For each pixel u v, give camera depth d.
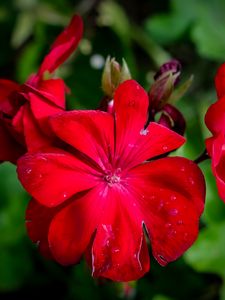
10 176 0.31
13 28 0.39
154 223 0.19
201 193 0.18
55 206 0.18
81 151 0.18
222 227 0.28
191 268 0.29
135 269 0.18
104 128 0.19
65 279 0.30
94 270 0.18
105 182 0.19
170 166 0.19
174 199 0.18
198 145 0.28
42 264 0.31
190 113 0.32
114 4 0.38
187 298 0.29
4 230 0.30
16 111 0.20
